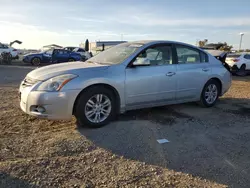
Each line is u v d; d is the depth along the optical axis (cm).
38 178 287
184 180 297
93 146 376
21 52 3203
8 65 2088
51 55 2242
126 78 470
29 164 312
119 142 394
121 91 466
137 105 496
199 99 601
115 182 288
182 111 579
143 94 495
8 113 521
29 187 271
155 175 306
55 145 372
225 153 370
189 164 335
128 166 323
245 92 857
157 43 529
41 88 413
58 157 338
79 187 276
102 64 489
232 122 509
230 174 313
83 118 436
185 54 571
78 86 421
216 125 488
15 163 312
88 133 425
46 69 461
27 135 410
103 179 293
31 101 414
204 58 611
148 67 501
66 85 415
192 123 495
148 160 342
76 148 366
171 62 541
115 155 351
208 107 620
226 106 641
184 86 557
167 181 294
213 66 616
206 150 377
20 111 536
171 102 547
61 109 414
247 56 1625
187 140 412
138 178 298
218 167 329
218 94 640
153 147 381
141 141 400
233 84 1082
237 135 441
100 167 318
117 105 474
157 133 436
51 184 278
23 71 1472
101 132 431
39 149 359
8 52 2192
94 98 445
